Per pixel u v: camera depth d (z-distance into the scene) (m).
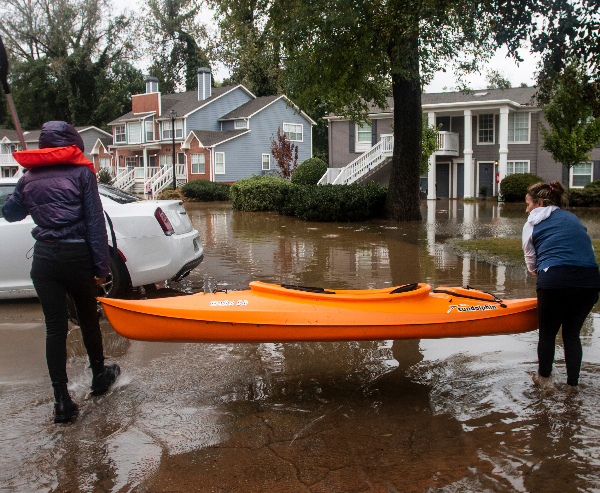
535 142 29.55
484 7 9.63
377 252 10.95
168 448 3.10
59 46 56.81
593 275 3.70
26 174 3.67
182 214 7.06
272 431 3.29
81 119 57.97
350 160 32.66
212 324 3.80
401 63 14.56
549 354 3.88
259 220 19.09
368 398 3.78
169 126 41.44
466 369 4.32
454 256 10.33
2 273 6.18
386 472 2.82
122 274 6.23
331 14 13.93
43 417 3.51
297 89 16.42
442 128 31.33
